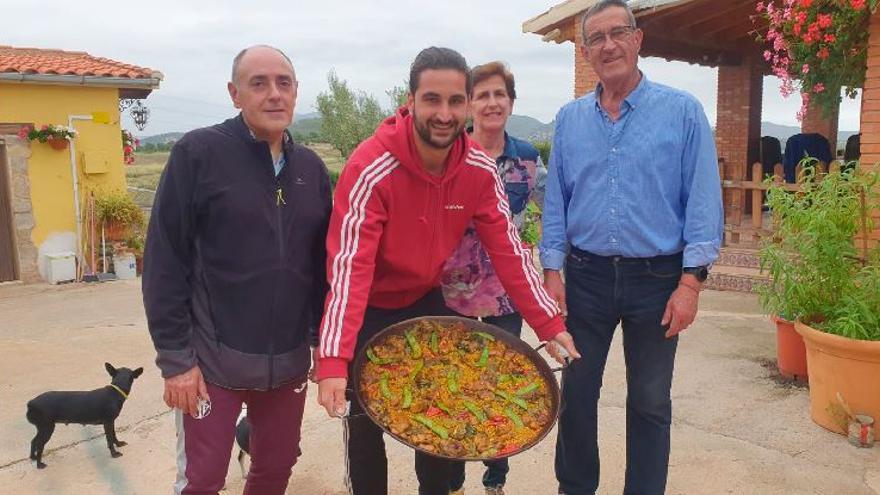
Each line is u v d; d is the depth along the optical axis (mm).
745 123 11797
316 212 2619
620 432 4195
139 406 4863
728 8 8305
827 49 5477
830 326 4090
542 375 2557
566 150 3113
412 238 2545
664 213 2900
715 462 3752
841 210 4250
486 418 2322
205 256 2492
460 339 2664
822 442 3957
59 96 11328
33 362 6148
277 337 2553
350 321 2322
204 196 2424
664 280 2945
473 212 2643
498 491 3428
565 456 3250
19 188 11133
